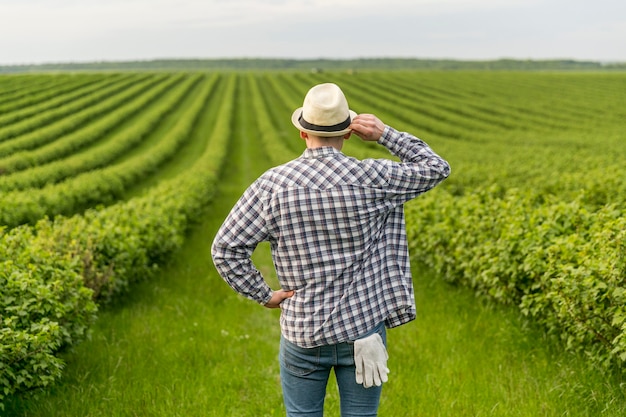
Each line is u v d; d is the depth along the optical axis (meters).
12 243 6.89
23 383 4.80
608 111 61.72
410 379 5.52
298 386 3.10
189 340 6.80
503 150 31.23
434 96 76.50
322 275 2.93
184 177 21.73
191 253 12.32
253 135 50.66
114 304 8.34
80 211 19.75
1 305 5.08
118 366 5.84
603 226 6.43
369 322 2.96
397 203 3.04
